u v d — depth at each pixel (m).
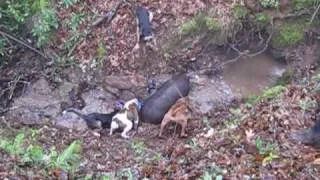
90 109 10.52
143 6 11.39
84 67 11.02
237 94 10.55
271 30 10.83
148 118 9.97
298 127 7.73
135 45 11.12
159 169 6.80
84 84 10.88
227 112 9.82
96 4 11.47
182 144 8.32
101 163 7.66
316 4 10.78
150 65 11.04
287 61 10.75
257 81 10.70
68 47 11.16
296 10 10.84
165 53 11.06
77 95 10.76
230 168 6.47
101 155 8.29
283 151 6.87
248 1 10.91
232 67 10.89
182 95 10.23
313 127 7.24
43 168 6.52
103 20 11.33
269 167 6.34
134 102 9.92
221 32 10.86
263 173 6.20
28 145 8.01
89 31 11.27
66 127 9.98
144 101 10.22
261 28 10.85
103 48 11.13
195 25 11.01
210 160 6.86
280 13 10.85
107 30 11.27
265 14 10.84
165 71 10.99
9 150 7.12
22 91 10.89
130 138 9.48
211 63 10.95
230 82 10.74
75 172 6.64
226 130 8.05
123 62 11.05
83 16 11.35
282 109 8.14
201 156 7.11
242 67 10.87
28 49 11.19
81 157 7.88
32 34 11.06
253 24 10.85
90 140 9.30
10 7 10.81
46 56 11.13
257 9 10.88
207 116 9.80
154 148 8.64
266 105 8.57
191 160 7.02
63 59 11.08
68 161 7.11
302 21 10.85
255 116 8.16
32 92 10.84
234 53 10.95
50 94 10.79
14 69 11.11
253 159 6.63
